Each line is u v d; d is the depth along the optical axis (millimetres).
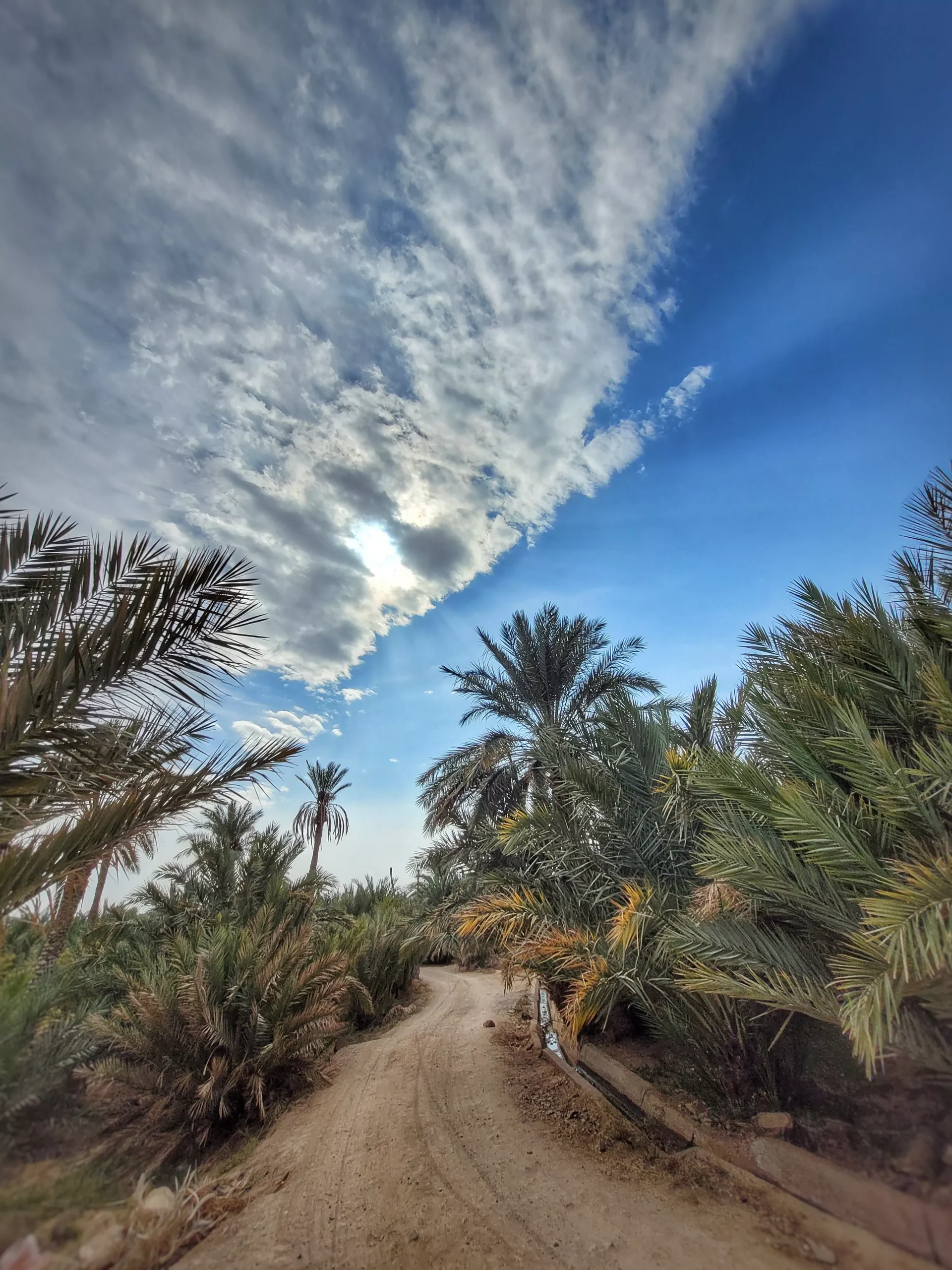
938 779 2895
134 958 7500
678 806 4832
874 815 3359
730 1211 2861
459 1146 4129
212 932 7750
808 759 3773
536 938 5246
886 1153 2848
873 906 2514
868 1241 2432
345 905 20406
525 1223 3014
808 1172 2828
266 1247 2949
